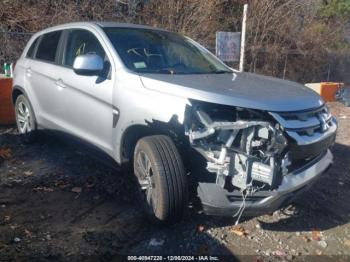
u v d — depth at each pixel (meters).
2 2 11.39
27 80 5.98
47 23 11.60
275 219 4.33
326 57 18.61
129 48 4.68
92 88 4.59
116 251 3.60
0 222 3.96
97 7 12.37
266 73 16.08
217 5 14.52
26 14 11.59
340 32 20.88
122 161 4.34
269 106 3.58
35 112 5.88
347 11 22.17
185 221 4.13
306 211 4.56
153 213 3.89
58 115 5.28
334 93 12.23
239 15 15.23
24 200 4.46
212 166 3.49
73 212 4.24
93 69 4.32
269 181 3.34
